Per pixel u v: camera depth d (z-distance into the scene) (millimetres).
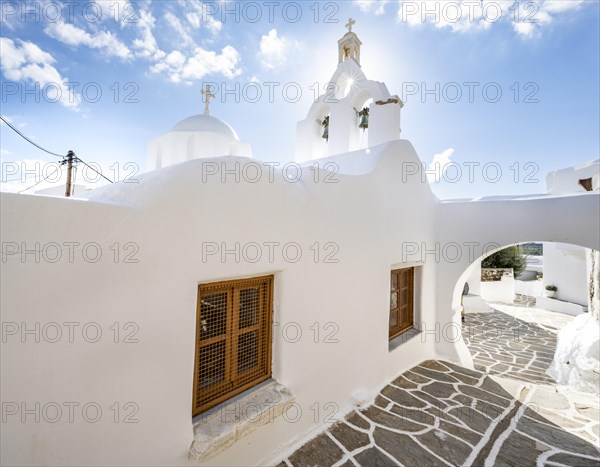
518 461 3150
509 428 3729
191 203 2363
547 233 5336
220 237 2551
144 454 2090
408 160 5723
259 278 3066
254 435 2807
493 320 12102
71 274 1776
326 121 8000
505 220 5793
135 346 2047
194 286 2379
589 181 11875
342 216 3975
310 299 3443
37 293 1656
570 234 5113
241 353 2988
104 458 1910
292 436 3203
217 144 9656
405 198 5547
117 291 1962
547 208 5359
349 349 4035
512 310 13984
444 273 6453
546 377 6711
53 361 1711
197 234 2395
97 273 1880
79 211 1816
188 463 2328
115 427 1961
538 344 9125
